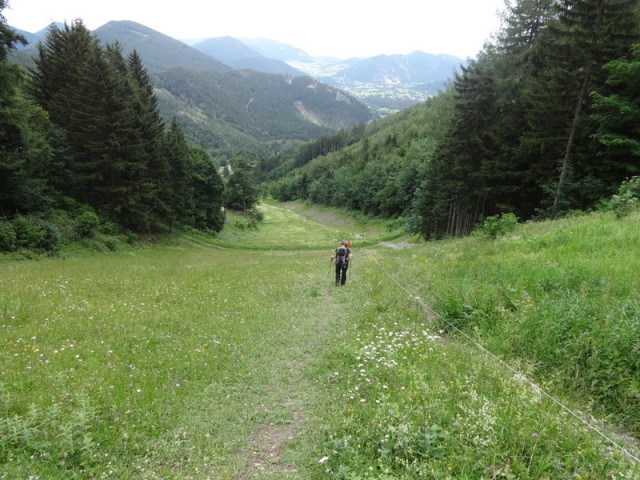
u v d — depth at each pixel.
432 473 3.44
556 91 25.75
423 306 9.86
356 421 4.55
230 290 13.02
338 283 15.66
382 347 7.05
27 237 26.33
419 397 4.86
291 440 4.43
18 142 29.80
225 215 81.50
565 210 26.08
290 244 60.81
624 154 24.38
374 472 3.59
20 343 6.66
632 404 4.77
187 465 3.92
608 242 12.09
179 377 5.89
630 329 5.60
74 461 3.75
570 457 3.60
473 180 36.09
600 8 23.66
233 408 5.12
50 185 35.59
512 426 4.02
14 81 27.19
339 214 110.06
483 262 13.53
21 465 3.55
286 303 11.70
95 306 9.66
